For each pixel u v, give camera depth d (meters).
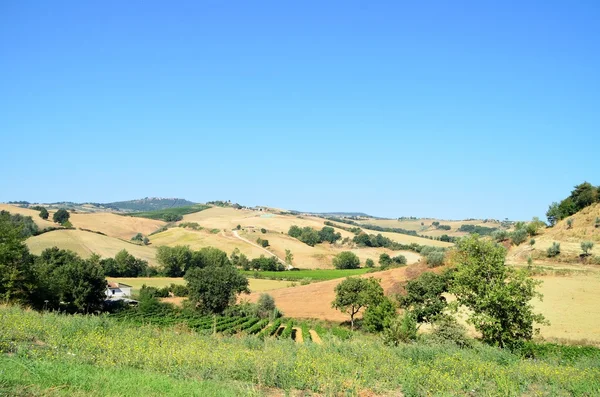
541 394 13.12
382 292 58.66
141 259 118.00
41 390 8.88
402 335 25.17
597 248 68.12
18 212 146.25
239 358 14.70
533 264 66.56
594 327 41.34
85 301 68.00
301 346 19.52
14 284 38.31
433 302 50.41
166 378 11.57
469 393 13.47
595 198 90.00
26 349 12.64
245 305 74.94
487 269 25.52
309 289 86.31
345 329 57.72
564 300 50.41
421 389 13.02
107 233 161.75
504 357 19.05
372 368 15.26
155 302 77.00
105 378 10.53
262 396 11.55
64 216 154.75
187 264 118.88
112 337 16.92
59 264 74.69
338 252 149.88
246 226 192.25
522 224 86.06
